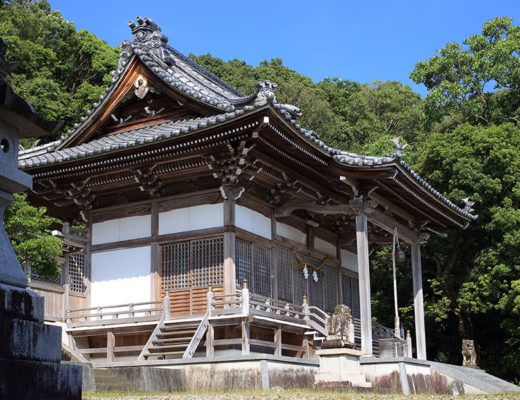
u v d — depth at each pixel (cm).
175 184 2495
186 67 2820
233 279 2281
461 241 3875
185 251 2416
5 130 722
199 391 1866
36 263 2030
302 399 1466
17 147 739
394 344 2403
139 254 2498
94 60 5547
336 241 3150
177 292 2389
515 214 3538
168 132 2234
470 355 3033
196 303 2339
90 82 5653
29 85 4622
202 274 2353
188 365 1914
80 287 2553
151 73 2570
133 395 1593
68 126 5006
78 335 2425
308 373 2027
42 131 752
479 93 4891
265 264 2523
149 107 2678
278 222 2653
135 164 2386
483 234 3850
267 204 2569
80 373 740
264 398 1480
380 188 2478
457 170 3762
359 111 7256
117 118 2719
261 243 2500
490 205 3744
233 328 2248
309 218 2850
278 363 1889
